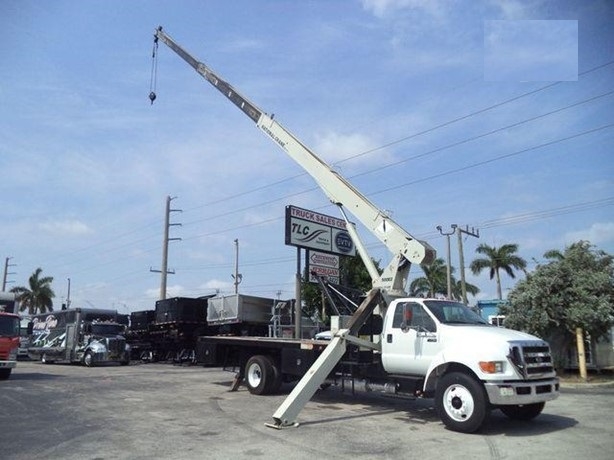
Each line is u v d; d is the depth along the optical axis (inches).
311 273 687.1
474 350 391.5
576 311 727.7
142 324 1412.4
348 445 340.8
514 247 2253.9
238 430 384.8
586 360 813.2
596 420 434.6
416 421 429.1
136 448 328.5
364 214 580.1
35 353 1347.2
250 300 1140.5
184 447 331.9
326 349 458.9
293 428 394.9
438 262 2174.0
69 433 371.6
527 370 383.6
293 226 767.7
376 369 482.3
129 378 788.6
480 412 374.9
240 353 622.2
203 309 1272.1
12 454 312.7
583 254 788.0
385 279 540.4
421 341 439.5
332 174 625.3
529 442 352.8
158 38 921.5
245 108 748.6
